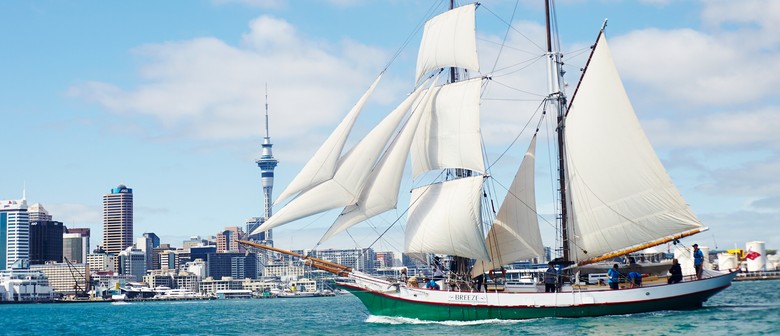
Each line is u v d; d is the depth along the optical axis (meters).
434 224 62.75
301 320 99.19
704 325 51.47
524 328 54.31
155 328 102.81
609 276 59.41
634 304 58.75
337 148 60.47
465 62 64.38
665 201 60.62
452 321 60.16
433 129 64.56
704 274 63.06
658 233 61.47
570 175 64.50
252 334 71.25
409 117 63.62
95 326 120.19
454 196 62.56
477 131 62.84
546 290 59.91
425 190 64.44
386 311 64.00
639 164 61.03
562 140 65.12
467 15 64.25
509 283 63.44
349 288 64.75
